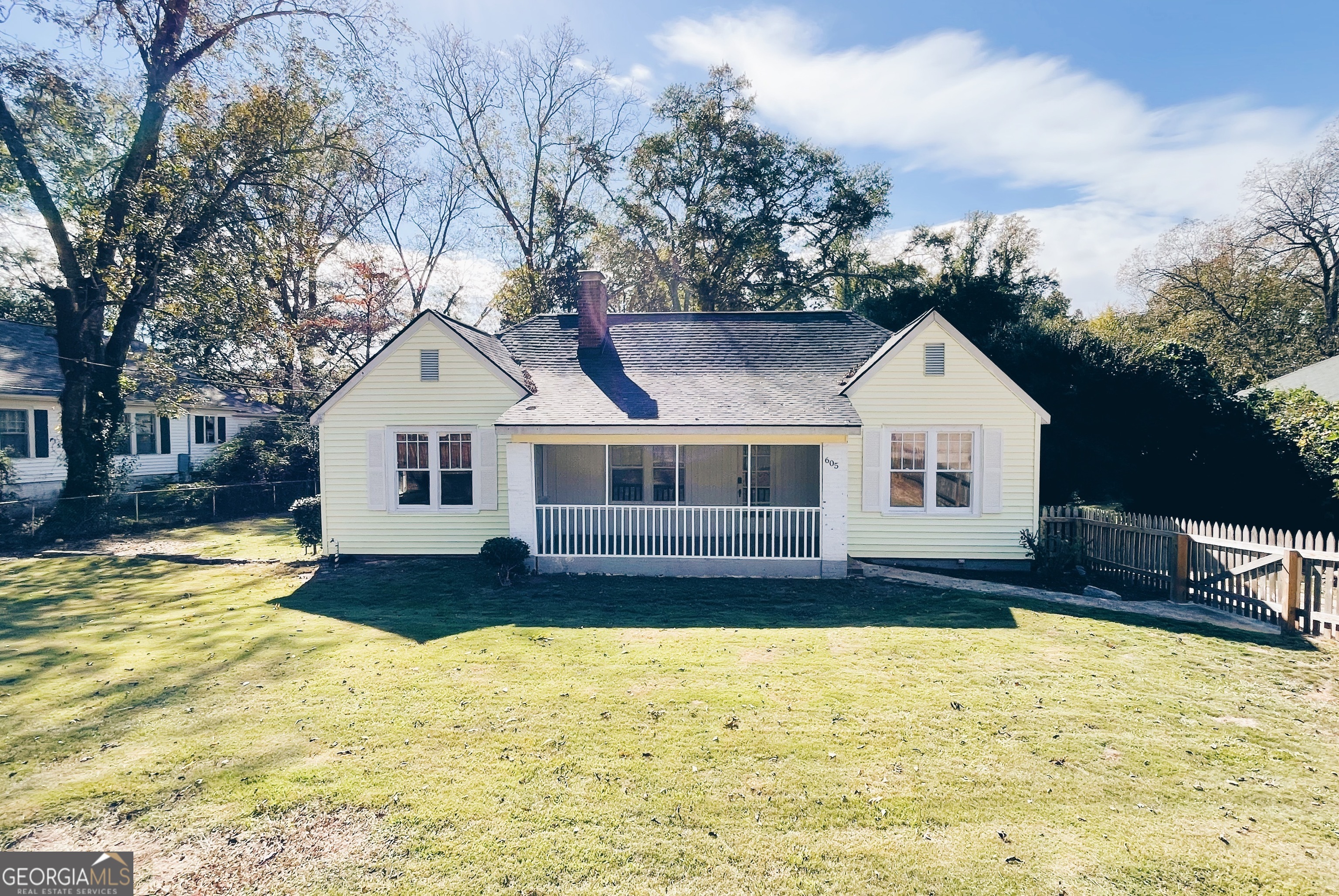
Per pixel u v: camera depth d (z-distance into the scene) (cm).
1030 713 695
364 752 612
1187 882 438
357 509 1528
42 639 976
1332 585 941
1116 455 1742
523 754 607
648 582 1328
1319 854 466
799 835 489
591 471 1644
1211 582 1130
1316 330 3859
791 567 1370
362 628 1017
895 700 728
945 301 2494
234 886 438
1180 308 4134
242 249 2334
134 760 602
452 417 1505
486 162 3778
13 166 2008
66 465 2423
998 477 1436
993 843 479
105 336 2816
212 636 980
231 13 2223
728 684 777
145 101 2136
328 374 3206
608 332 1833
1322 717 686
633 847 475
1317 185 3700
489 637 968
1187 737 640
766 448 1636
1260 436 1678
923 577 1363
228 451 2881
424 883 440
